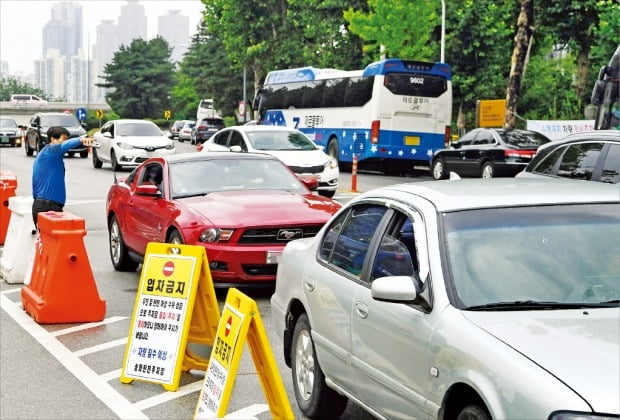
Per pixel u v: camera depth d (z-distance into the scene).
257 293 11.10
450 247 5.07
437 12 47.88
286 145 22.73
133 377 7.50
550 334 4.32
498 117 37.59
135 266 13.02
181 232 10.52
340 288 5.93
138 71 121.25
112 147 33.12
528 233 5.18
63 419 6.71
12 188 16.27
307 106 36.78
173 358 7.36
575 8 40.16
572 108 45.25
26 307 10.34
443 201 5.43
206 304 7.49
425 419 4.79
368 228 5.98
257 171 12.02
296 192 11.77
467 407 4.40
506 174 25.41
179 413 6.80
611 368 3.95
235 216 10.45
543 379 3.94
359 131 33.16
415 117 32.38
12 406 7.05
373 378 5.39
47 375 7.89
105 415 6.80
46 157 12.29
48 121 42.69
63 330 9.52
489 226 5.21
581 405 3.78
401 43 44.75
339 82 34.59
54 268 9.83
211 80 86.12
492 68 48.50
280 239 10.39
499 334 4.38
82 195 24.05
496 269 4.95
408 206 5.60
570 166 11.41
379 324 5.30
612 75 19.34
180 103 120.19
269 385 5.57
